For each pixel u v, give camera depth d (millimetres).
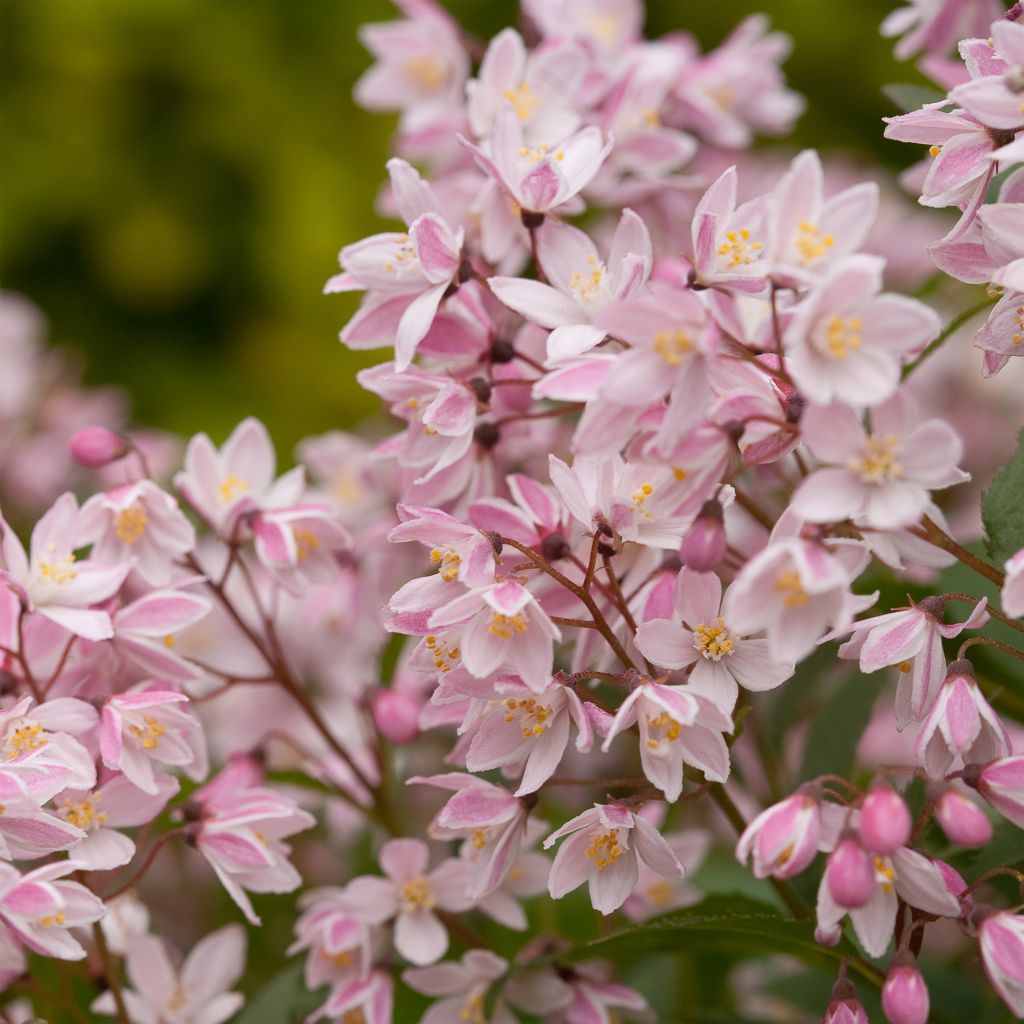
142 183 1431
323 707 738
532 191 590
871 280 531
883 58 1348
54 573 599
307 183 1411
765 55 748
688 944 601
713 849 742
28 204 1415
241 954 640
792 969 683
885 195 1016
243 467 641
